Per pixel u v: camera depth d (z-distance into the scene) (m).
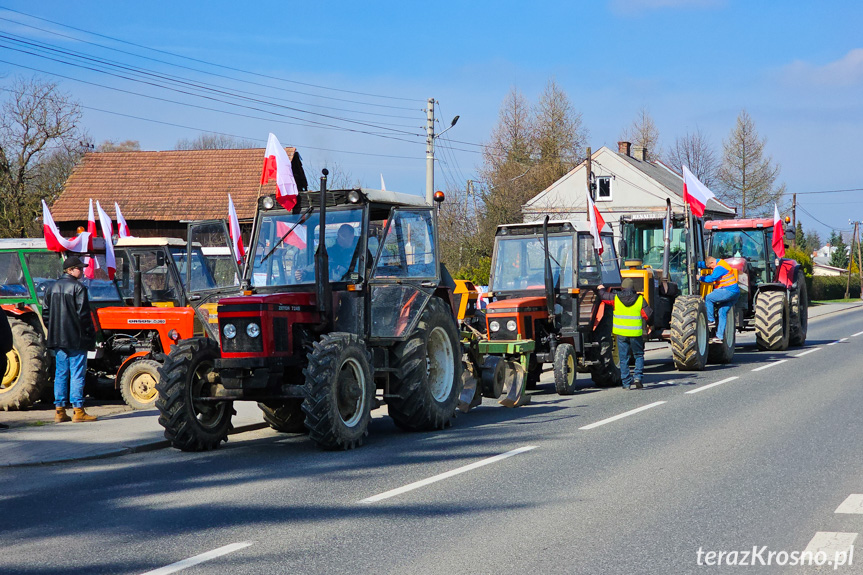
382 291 9.75
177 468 8.09
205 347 9.30
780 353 19.72
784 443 8.59
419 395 9.77
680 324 15.76
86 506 6.52
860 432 9.16
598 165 55.34
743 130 65.69
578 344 13.49
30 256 12.98
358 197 9.60
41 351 12.20
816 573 4.73
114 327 13.38
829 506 6.12
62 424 10.72
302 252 9.73
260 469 7.92
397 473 7.54
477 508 6.22
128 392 12.72
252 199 35.28
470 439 9.31
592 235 14.34
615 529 5.61
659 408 11.27
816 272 106.00
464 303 15.62
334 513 6.14
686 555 5.04
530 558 5.02
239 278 10.28
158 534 5.65
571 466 7.64
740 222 21.08
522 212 48.62
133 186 36.44
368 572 4.80
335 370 8.73
